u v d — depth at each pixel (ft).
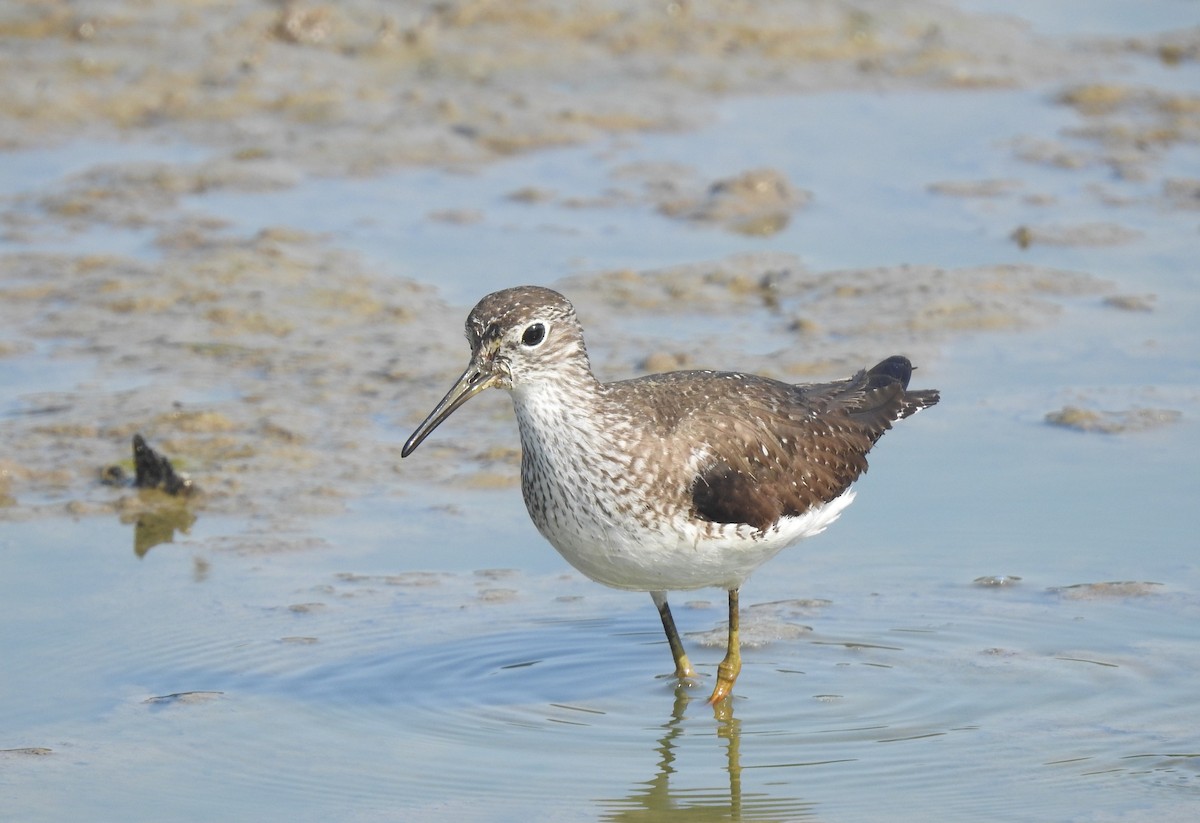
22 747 33.40
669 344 54.54
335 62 79.82
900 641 38.32
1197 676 36.01
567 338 35.14
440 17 83.97
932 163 71.36
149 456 45.44
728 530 35.40
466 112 75.56
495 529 44.04
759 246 63.00
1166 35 88.07
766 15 86.07
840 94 80.02
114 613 39.22
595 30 84.23
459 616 39.68
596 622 39.86
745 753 33.88
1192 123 75.10
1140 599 39.37
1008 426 49.14
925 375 52.37
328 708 35.58
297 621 39.11
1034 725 34.42
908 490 45.55
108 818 30.94
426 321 56.54
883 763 33.32
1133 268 60.49
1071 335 55.31
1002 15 91.30
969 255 61.77
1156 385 51.57
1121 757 32.99
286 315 56.70
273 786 32.35
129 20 81.46
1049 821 30.78
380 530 43.80
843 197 67.62
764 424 36.83
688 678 37.27
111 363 53.16
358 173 69.87
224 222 64.18
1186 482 45.34
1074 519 43.52
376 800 31.99
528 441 35.78
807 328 55.77
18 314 56.44
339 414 50.34
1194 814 30.73
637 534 35.14
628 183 69.05
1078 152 72.23
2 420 49.03
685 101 78.07
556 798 32.37
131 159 70.59
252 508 44.88
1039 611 39.14
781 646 38.52
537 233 64.23
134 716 34.81
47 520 44.04
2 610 39.19
